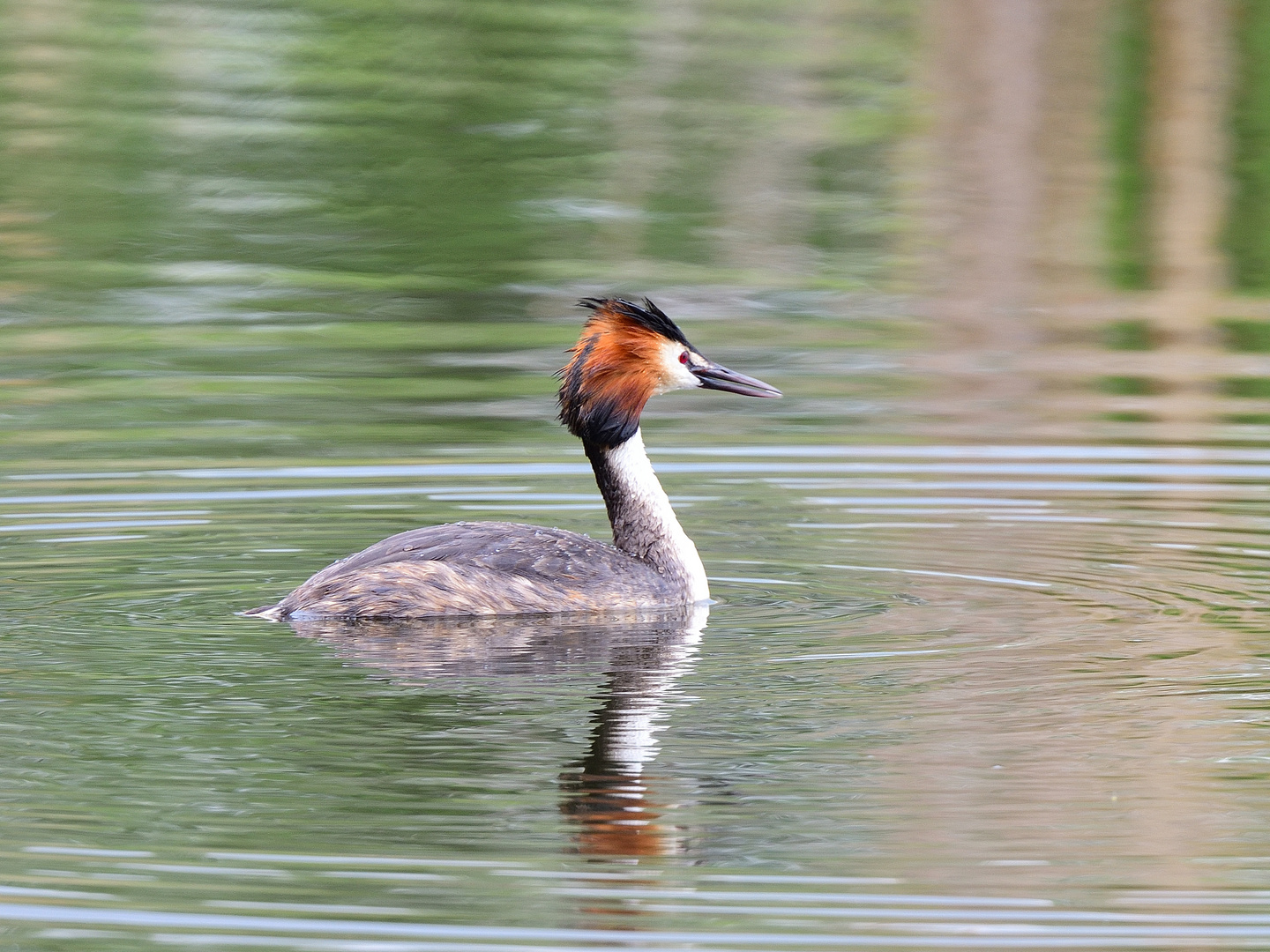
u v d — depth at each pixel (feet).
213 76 105.09
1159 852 29.37
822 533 49.24
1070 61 105.60
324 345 67.10
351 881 28.58
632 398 45.65
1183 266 78.23
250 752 33.35
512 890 28.19
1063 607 42.63
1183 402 61.11
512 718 35.06
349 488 52.80
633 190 87.40
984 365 65.57
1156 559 46.52
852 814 30.78
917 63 107.45
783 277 75.87
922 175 90.12
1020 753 33.37
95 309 70.90
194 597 43.19
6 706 35.53
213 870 28.84
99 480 52.95
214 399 61.16
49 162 89.15
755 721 34.99
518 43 111.86
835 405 61.16
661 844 29.68
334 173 88.89
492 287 74.38
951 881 28.50
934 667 38.17
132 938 26.89
